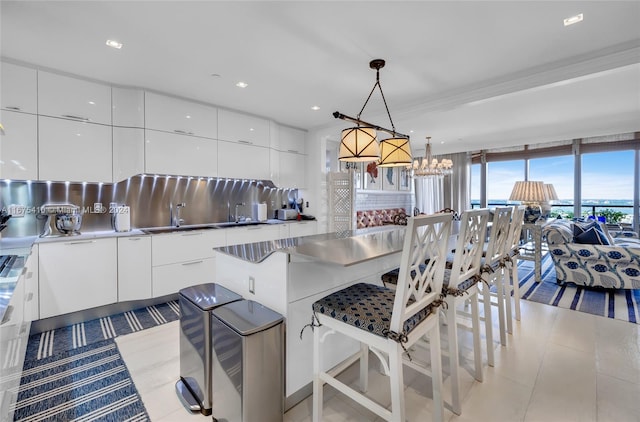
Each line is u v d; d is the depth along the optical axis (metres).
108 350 2.29
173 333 2.57
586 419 1.60
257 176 4.14
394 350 1.26
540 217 4.46
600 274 3.58
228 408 1.50
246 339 1.39
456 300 1.75
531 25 2.04
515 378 1.96
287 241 2.18
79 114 2.80
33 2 1.75
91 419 1.59
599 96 3.41
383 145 2.58
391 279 2.00
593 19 1.98
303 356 1.75
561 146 6.16
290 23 2.00
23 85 2.52
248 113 4.01
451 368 1.67
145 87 3.09
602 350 2.29
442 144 6.39
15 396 1.57
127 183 3.37
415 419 1.62
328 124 4.60
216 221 4.16
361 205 6.05
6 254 2.05
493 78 2.93
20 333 1.73
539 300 3.37
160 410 1.67
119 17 1.92
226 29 2.06
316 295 1.79
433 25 2.04
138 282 3.01
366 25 2.04
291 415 1.65
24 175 2.54
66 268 2.62
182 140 3.40
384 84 3.05
